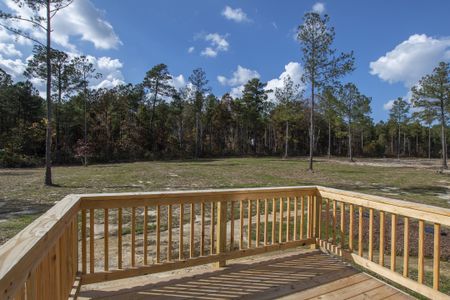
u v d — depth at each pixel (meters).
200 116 39.66
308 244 3.84
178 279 2.96
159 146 36.50
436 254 2.43
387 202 2.87
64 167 22.00
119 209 2.76
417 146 52.19
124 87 36.44
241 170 18.45
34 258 1.32
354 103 29.22
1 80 30.41
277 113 27.25
